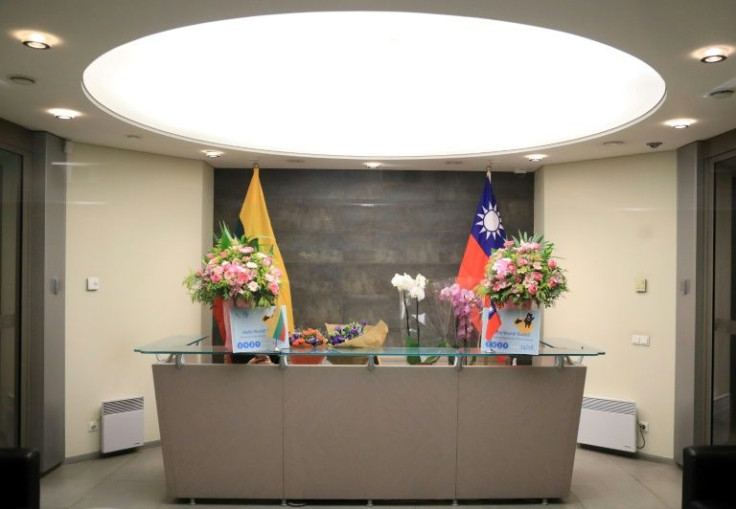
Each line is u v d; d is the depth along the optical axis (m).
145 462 5.75
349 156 6.64
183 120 5.80
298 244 7.35
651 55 3.50
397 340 7.28
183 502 4.70
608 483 5.29
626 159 6.33
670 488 5.16
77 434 5.76
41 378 5.33
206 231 6.96
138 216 6.25
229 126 6.20
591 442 6.23
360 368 4.53
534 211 7.30
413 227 7.38
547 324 6.83
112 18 3.06
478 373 4.56
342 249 7.36
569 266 6.68
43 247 5.37
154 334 6.34
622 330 6.27
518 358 4.72
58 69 3.80
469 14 2.99
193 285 4.49
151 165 6.38
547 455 4.64
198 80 5.53
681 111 4.63
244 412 4.57
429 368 4.54
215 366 4.54
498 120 6.32
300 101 6.33
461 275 6.80
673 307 5.96
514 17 3.02
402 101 6.35
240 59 5.17
